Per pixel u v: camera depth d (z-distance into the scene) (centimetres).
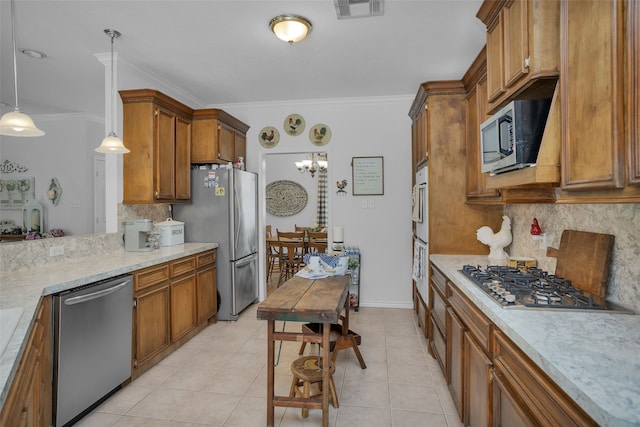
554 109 137
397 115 425
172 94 383
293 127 443
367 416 210
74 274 215
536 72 143
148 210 354
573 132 122
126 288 241
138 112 311
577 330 122
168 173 336
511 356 129
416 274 345
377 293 430
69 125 508
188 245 360
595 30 108
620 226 153
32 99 436
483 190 245
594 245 167
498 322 136
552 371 95
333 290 223
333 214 435
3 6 230
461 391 192
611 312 141
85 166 505
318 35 273
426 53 306
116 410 216
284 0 227
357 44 289
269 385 200
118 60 307
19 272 221
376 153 429
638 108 91
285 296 210
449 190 298
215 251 381
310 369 219
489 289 171
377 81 375
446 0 227
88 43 284
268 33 270
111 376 227
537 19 142
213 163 392
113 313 229
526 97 174
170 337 296
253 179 434
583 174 115
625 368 93
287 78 364
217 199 382
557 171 136
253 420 207
